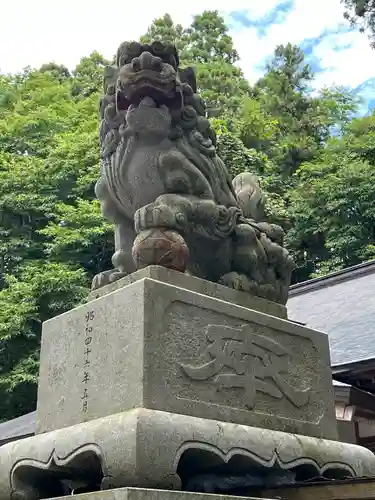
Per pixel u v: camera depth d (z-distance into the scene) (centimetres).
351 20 1769
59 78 2942
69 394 249
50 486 254
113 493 190
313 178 2089
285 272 310
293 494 233
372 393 588
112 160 283
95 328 246
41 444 240
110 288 266
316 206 1964
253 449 232
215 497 207
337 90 2931
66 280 1451
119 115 278
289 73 2917
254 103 2383
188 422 217
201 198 278
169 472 203
